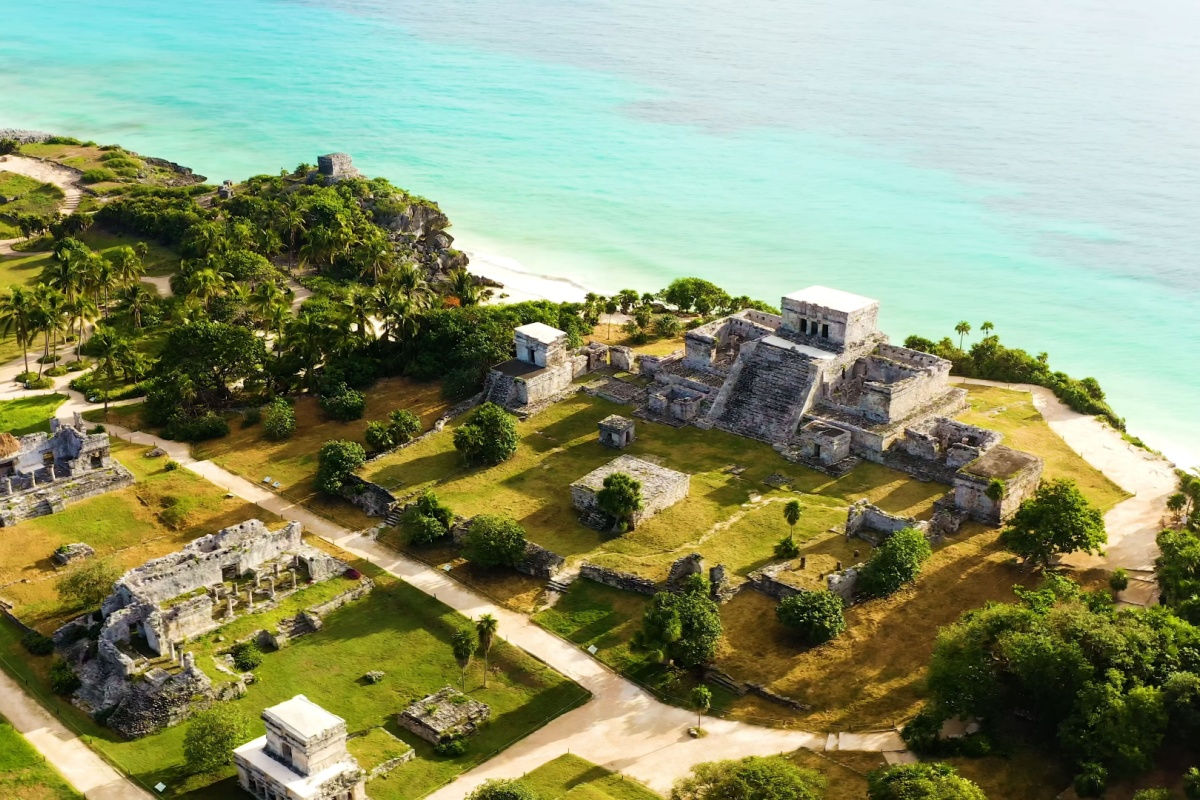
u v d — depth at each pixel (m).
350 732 112.12
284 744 101.50
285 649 125.50
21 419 177.12
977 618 111.75
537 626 127.88
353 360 188.62
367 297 190.75
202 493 156.25
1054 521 128.25
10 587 134.50
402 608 132.25
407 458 163.38
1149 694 99.69
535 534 143.88
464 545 142.12
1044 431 170.25
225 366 179.75
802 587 127.00
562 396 180.62
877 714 110.69
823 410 166.38
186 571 129.50
